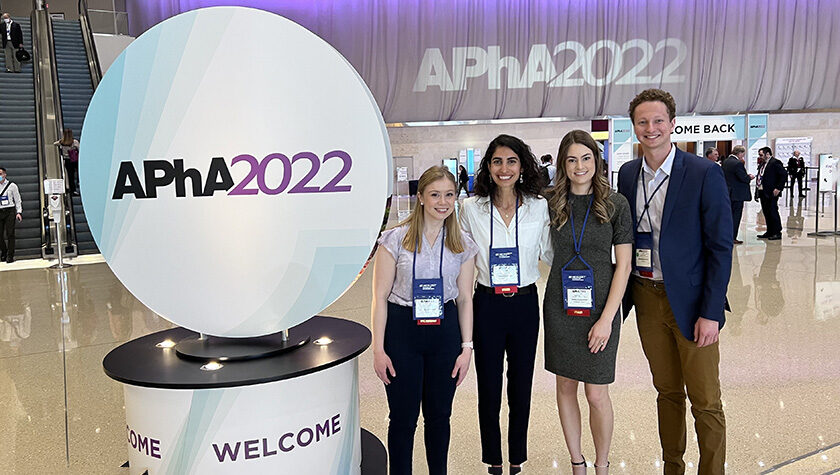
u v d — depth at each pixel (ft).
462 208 8.18
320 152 5.64
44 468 9.02
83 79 42.52
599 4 59.36
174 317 5.90
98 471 8.91
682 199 7.24
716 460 7.51
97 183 5.72
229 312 5.84
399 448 7.36
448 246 7.22
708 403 7.44
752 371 12.26
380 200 5.88
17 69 40.47
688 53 60.13
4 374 13.08
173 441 5.79
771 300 17.93
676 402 7.97
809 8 59.62
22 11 63.31
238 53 5.47
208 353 6.17
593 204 7.53
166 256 5.73
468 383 12.42
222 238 5.65
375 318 7.22
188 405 5.70
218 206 5.60
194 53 5.47
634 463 8.80
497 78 60.08
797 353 13.23
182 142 5.54
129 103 5.56
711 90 60.70
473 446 9.55
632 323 16.29
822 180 31.50
